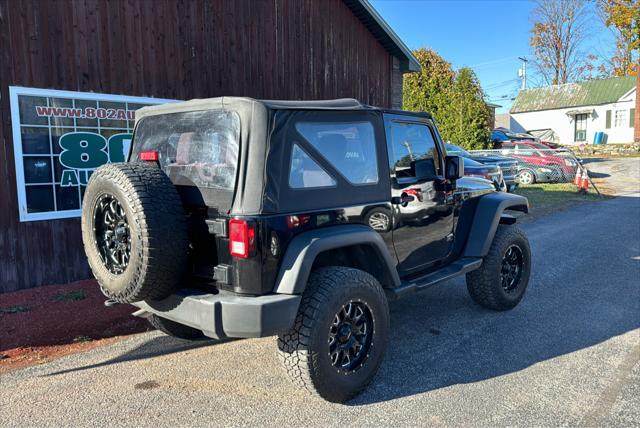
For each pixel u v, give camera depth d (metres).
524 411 3.29
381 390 3.60
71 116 6.41
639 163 25.59
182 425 3.15
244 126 3.10
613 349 4.27
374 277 3.78
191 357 4.17
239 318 2.96
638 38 31.69
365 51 10.91
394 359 4.10
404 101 23.67
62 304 5.52
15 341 4.46
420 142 4.42
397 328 4.80
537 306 5.40
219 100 3.24
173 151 3.54
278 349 3.24
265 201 3.07
